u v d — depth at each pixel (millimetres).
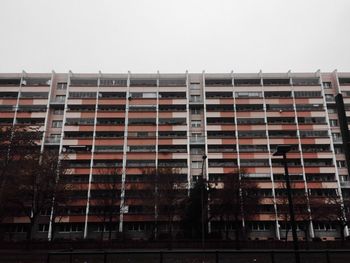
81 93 73000
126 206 58156
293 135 71000
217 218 60188
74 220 59969
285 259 13750
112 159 66438
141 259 11953
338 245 43781
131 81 75625
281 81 76188
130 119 71250
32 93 71875
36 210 42500
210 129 70250
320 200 58031
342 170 68250
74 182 60281
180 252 12195
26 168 32812
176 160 67438
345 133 7742
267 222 63219
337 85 74250
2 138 29469
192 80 76188
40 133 32844
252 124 70625
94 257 13492
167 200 52219
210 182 58969
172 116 71250
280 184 63969
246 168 60750
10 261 21328
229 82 75688
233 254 12477
